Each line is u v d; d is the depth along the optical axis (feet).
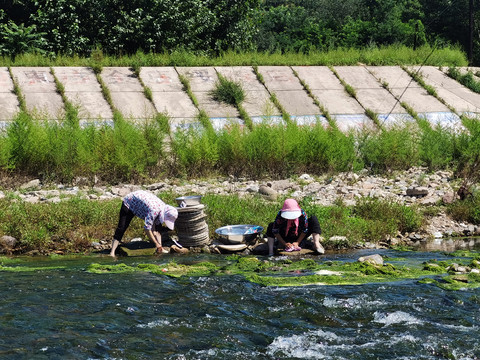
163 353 15.42
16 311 18.37
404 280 23.00
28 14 89.40
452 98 70.85
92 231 32.24
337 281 22.71
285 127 53.83
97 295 20.36
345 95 69.15
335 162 51.49
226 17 88.12
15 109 57.62
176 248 29.76
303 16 124.57
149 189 43.75
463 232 35.22
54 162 46.14
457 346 16.01
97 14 80.74
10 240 30.37
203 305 19.45
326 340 16.47
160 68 70.79
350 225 33.09
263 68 73.46
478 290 21.33
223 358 15.19
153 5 81.61
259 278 23.00
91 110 59.62
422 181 46.37
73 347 15.55
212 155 49.85
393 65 79.05
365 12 130.31
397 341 16.34
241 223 33.78
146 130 50.34
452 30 129.49
